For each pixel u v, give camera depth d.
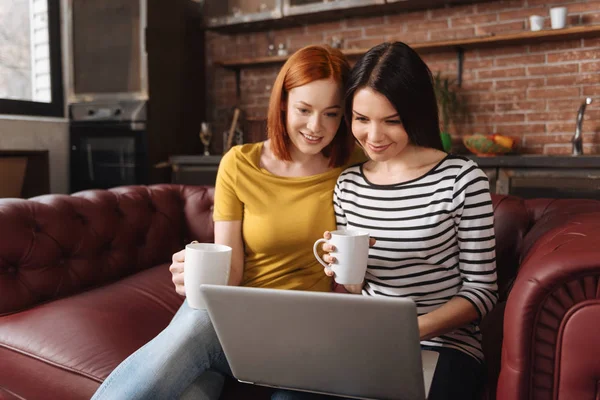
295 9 3.73
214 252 1.00
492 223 1.08
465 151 3.63
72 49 3.75
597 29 3.00
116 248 1.86
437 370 0.98
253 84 4.34
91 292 1.68
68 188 3.94
